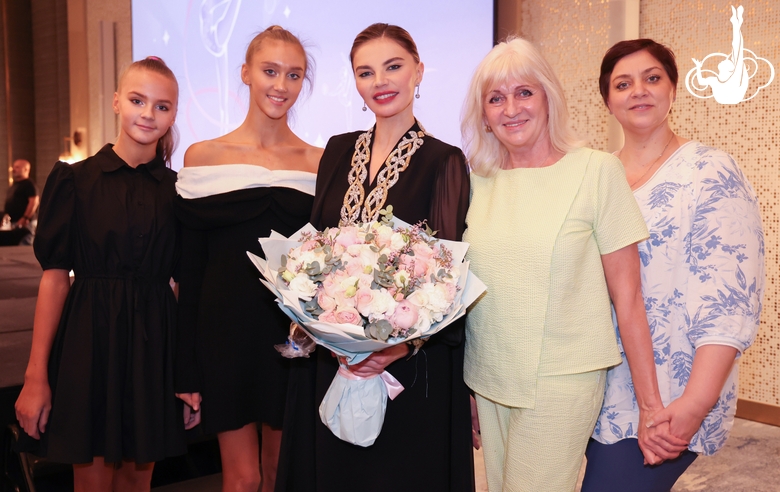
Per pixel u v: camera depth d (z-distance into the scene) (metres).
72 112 2.94
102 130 3.03
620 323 1.77
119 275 2.09
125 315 2.07
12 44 2.75
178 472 3.02
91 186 2.07
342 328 1.53
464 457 1.93
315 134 3.77
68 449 1.99
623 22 4.46
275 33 2.25
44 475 2.71
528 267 1.71
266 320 2.19
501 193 1.82
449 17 4.21
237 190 2.15
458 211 1.85
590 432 1.78
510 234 1.75
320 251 1.66
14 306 2.82
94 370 2.04
